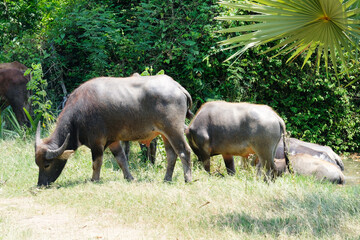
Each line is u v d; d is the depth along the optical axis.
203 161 10.77
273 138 9.84
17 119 16.12
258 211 7.35
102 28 16.58
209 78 16.89
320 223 6.56
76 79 18.58
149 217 7.25
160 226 6.85
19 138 14.59
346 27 7.25
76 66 18.53
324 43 7.96
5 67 16.00
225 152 10.47
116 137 9.96
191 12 16.75
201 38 16.64
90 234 6.57
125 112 9.73
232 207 7.65
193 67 16.64
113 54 17.22
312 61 17.47
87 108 9.83
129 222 7.11
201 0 16.75
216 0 16.48
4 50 18.48
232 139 10.21
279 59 17.05
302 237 6.02
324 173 10.84
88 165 11.70
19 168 11.26
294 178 9.74
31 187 9.51
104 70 16.81
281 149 12.73
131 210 7.64
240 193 8.31
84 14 16.92
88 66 17.69
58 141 9.92
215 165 11.83
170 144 10.05
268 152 9.83
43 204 8.30
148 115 9.70
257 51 16.58
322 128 17.47
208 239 6.16
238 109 10.27
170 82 9.86
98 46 16.58
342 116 17.98
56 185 9.76
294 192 8.16
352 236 6.05
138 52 16.47
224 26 16.58
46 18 19.44
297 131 17.34
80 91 10.05
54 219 7.40
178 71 16.78
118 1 18.62
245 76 16.77
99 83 10.01
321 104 17.80
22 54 18.08
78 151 12.94
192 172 10.77
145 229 6.73
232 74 16.58
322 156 12.51
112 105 9.74
